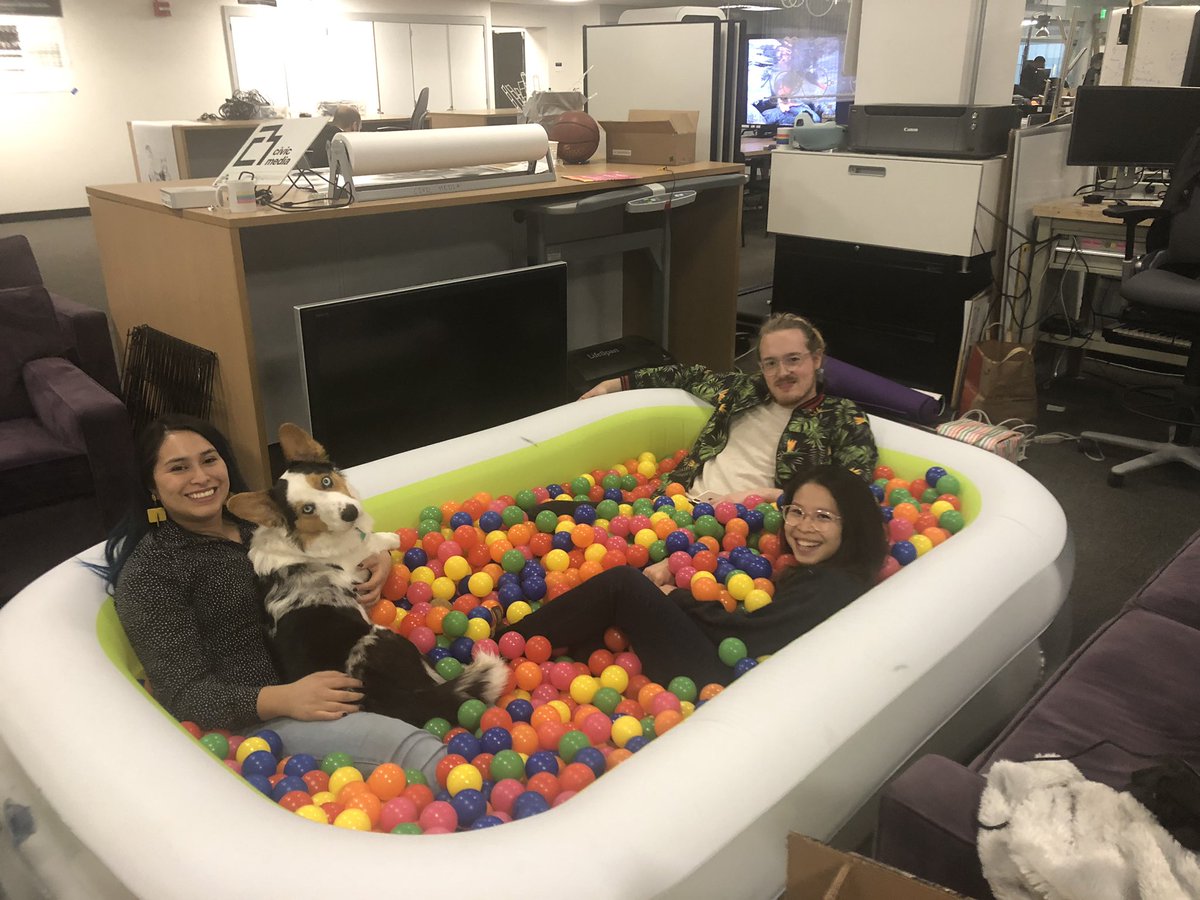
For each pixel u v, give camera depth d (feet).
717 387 10.03
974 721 5.92
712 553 7.82
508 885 3.70
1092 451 12.12
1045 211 13.14
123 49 29.04
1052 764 4.20
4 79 27.30
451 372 10.03
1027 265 13.55
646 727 5.81
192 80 30.50
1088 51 16.57
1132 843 3.66
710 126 14.99
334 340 8.91
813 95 32.99
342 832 3.97
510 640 6.68
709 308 14.71
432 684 6.01
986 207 12.79
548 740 5.75
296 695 5.40
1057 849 3.67
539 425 9.32
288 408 11.19
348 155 9.50
